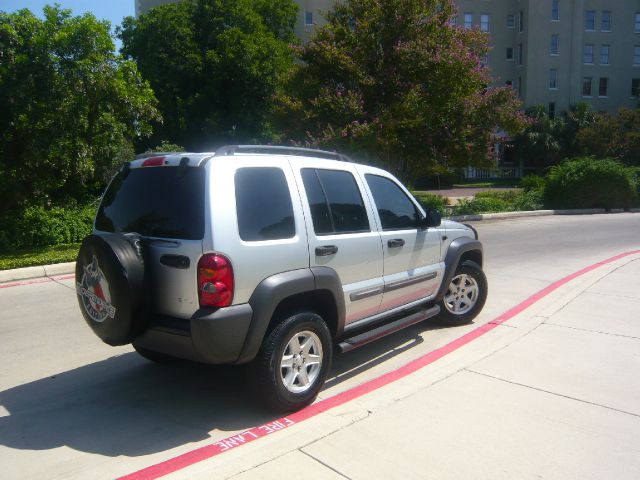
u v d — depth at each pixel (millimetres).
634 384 4938
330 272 4617
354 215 5059
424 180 42031
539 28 49812
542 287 8953
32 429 4305
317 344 4590
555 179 23266
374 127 16969
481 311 7523
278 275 4238
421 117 17156
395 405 4562
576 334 6375
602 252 12586
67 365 5750
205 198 4000
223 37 32844
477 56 18984
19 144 12562
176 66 33688
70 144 12867
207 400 4809
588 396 4688
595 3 50781
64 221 14102
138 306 4105
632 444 3887
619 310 7348
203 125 34375
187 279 3988
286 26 38719
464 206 21812
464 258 6902
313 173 4797
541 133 45500
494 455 3748
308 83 18266
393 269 5406
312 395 4539
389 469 3586
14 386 5203
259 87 33969
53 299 8680
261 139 33938
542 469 3576
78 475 3611
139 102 13750
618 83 51625
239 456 3783
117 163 14703
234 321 3943
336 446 3891
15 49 11891
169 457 3828
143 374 5457
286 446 3898
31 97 12016
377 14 17672
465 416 4332
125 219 4527
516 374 5195
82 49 12461
